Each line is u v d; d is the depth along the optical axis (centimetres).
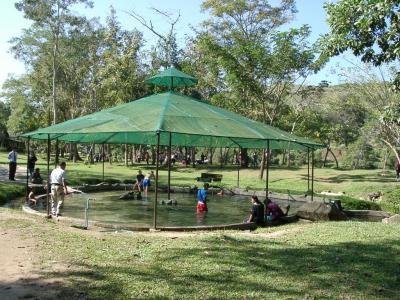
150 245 922
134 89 4566
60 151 6888
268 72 3209
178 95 1745
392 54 1123
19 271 705
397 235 1091
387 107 1215
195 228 1245
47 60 5153
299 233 1133
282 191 2503
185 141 2639
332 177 3462
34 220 1199
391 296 633
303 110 3916
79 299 589
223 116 1596
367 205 2041
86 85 5666
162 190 2617
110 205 1892
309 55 3144
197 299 598
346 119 5428
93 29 5181
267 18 3812
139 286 643
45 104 6125
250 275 712
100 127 1366
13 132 7575
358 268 771
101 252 840
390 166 5344
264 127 1698
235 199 2283
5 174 2906
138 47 4669
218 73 3959
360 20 1100
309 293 633
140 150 5859
